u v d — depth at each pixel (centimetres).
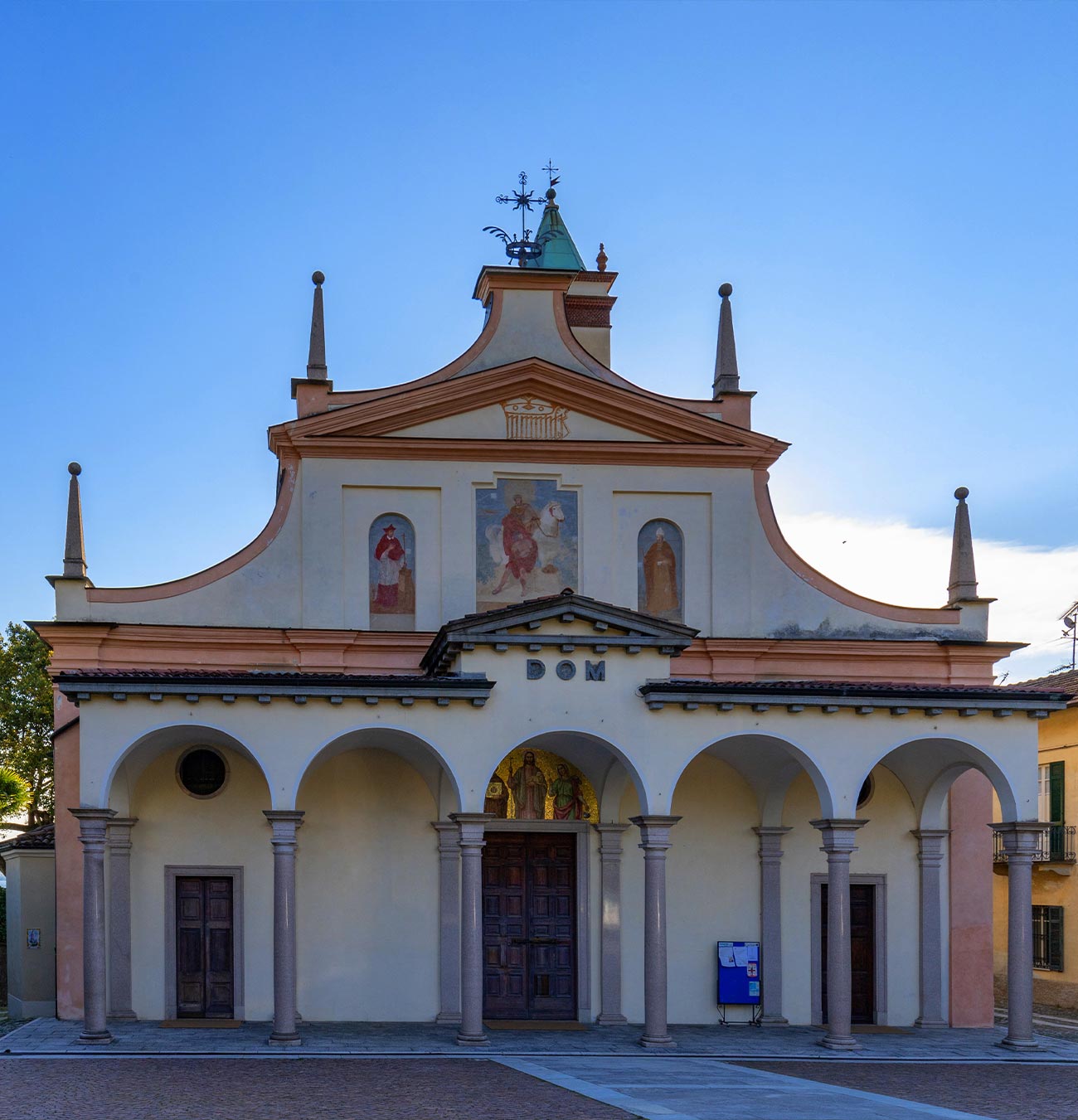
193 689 2384
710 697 2477
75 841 2734
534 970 2789
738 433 2947
